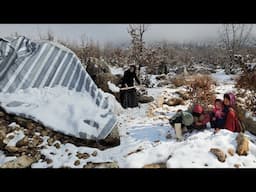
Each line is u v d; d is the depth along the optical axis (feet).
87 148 16.20
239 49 70.13
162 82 41.98
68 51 21.25
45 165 14.83
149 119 21.97
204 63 97.45
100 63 30.73
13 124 16.67
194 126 18.03
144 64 57.47
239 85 27.12
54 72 19.97
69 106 18.15
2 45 19.92
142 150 15.84
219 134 16.37
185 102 27.71
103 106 19.53
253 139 18.12
